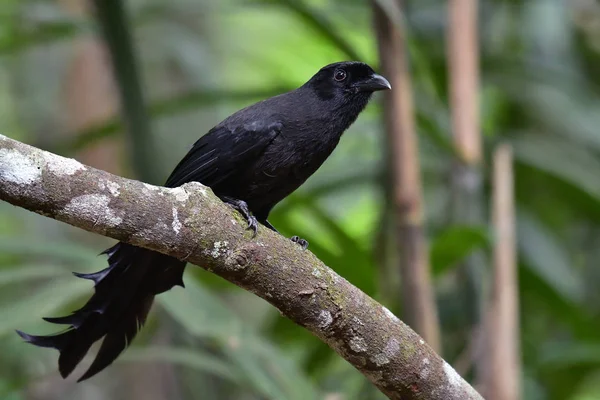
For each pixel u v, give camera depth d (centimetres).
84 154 1340
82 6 1324
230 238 630
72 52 1385
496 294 913
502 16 1415
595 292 1383
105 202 585
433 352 682
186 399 1192
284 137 844
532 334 1314
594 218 1331
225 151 831
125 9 999
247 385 920
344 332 663
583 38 1463
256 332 917
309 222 1225
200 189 629
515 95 1325
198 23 1447
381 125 1059
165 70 1374
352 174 1131
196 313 856
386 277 1038
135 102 1001
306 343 1257
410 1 1359
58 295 842
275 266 645
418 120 1063
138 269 736
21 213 1384
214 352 1099
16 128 1518
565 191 1312
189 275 915
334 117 895
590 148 1319
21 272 862
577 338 1175
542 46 1333
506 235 924
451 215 1079
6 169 557
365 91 913
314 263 659
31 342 693
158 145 1157
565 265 1214
